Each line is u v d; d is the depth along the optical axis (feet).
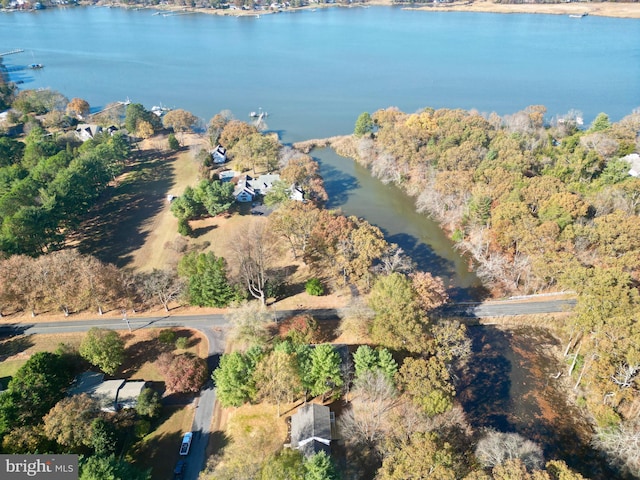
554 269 278.87
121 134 563.07
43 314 302.66
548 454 215.92
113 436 205.16
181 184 492.13
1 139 513.45
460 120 510.58
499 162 403.95
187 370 237.66
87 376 241.35
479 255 354.95
